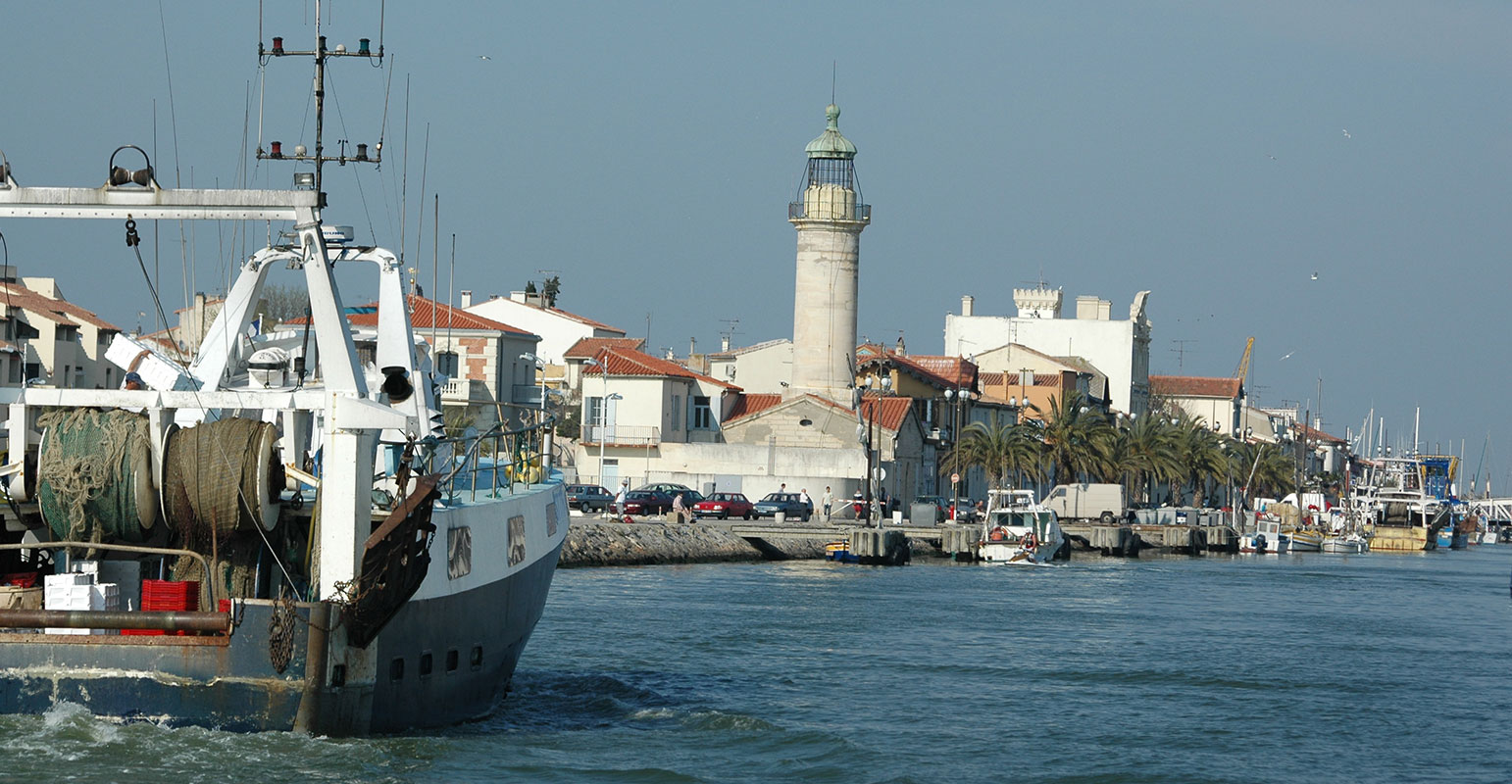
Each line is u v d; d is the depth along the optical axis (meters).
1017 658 66.25
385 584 31.36
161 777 30.17
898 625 77.88
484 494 41.28
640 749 41.41
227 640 30.75
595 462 171.62
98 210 32.22
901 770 41.06
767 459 169.38
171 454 31.77
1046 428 199.00
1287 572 147.25
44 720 30.86
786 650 65.44
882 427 178.38
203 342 39.00
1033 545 142.62
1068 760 43.81
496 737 40.66
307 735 31.52
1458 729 51.88
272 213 32.12
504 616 40.62
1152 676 61.91
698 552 127.50
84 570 33.50
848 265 181.75
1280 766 44.44
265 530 32.44
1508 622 94.75
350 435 31.81
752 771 39.72
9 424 32.97
